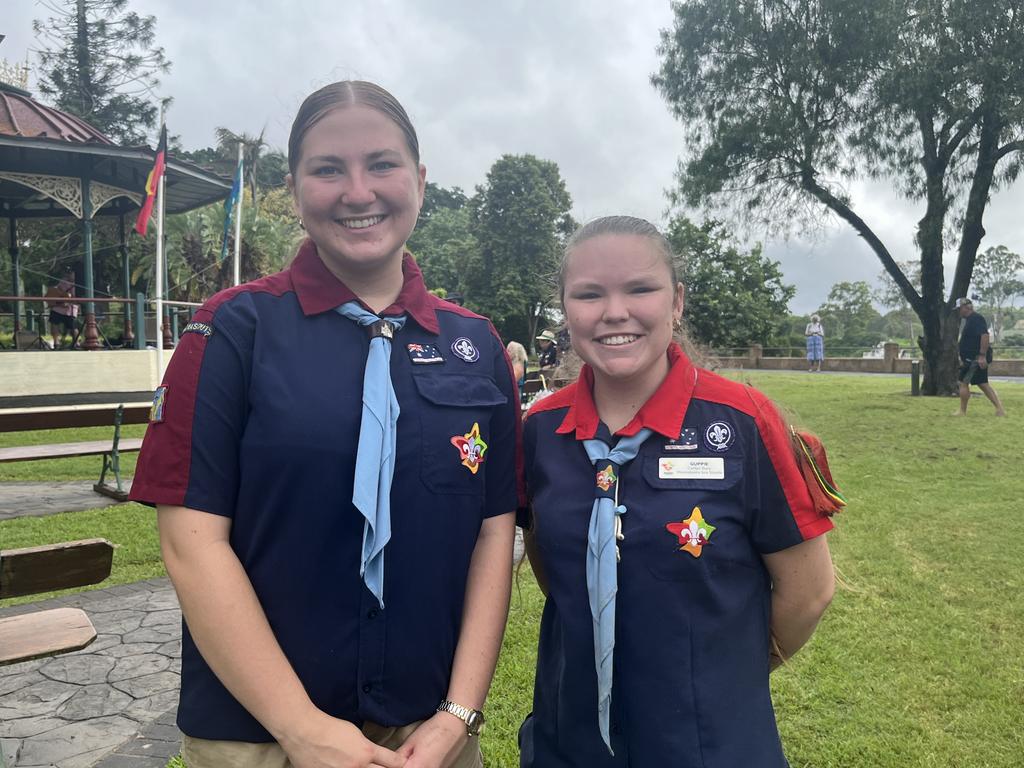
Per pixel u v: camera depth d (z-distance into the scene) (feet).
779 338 108.47
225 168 87.92
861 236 44.39
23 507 19.76
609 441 5.00
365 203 4.60
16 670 10.62
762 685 4.91
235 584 4.16
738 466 4.76
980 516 18.06
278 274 4.84
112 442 21.77
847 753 8.57
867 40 36.22
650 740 4.68
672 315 5.22
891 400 39.93
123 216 43.96
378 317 4.73
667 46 42.29
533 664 10.58
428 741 4.45
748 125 39.83
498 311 119.03
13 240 43.62
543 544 5.04
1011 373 71.61
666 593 4.67
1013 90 35.50
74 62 101.60
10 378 34.63
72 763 8.39
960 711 9.50
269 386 4.32
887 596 13.29
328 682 4.36
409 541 4.50
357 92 4.74
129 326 40.55
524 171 119.24
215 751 4.41
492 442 5.10
